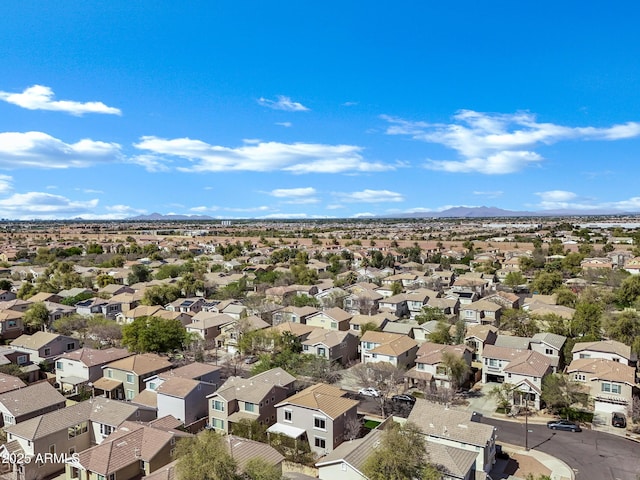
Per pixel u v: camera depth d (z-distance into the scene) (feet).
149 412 160.25
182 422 155.22
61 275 416.46
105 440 134.51
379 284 413.18
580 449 146.10
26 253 603.26
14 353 215.31
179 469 103.24
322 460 122.31
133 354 216.54
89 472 122.72
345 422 147.74
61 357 204.85
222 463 102.06
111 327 258.98
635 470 133.39
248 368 225.35
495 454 140.26
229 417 157.17
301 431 145.59
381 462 108.88
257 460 110.32
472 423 137.08
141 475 127.03
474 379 208.13
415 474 108.99
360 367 196.03
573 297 307.58
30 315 276.00
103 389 189.37
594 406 176.35
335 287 370.32
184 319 291.38
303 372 201.57
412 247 643.45
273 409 162.91
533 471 133.59
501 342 225.56
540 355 199.62
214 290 388.16
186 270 444.14
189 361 221.46
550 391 171.42
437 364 196.34
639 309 279.08
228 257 588.91
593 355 206.49
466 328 258.16
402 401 183.83
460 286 379.76
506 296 326.85
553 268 452.76
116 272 449.89
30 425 140.26
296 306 312.91
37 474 134.41
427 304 312.09
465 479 117.70
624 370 182.19
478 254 595.47
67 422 145.38
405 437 115.34
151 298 331.36
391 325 263.70
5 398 157.48
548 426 161.99
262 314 294.66
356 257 566.36
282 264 518.78
